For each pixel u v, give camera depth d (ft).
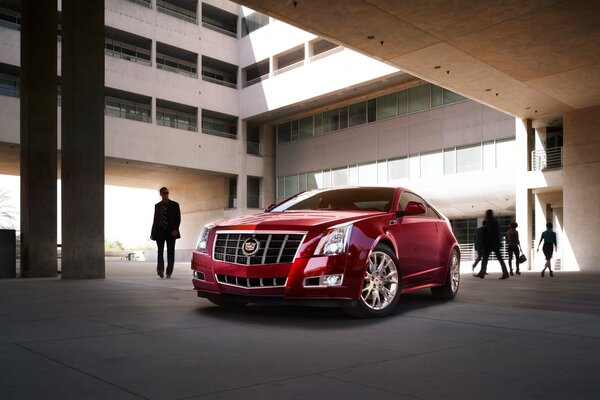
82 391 7.47
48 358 9.49
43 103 35.76
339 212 16.81
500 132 90.74
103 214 32.76
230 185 132.57
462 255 107.04
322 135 121.39
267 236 14.87
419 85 102.53
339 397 7.40
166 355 9.88
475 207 98.48
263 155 131.64
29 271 34.50
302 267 14.28
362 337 12.07
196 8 120.98
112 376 8.30
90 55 32.50
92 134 32.42
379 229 16.07
